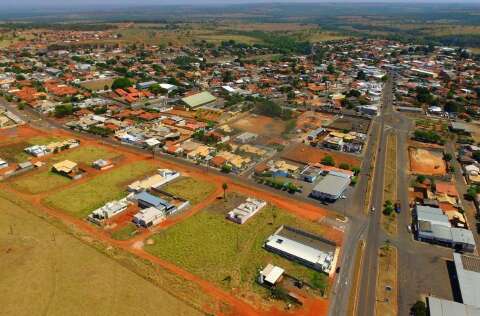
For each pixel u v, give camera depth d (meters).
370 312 65.56
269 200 101.88
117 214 93.50
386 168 122.94
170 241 83.56
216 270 74.81
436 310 63.66
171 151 132.12
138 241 83.31
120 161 125.81
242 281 72.06
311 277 73.44
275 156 131.62
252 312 65.00
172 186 108.75
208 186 109.38
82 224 89.50
